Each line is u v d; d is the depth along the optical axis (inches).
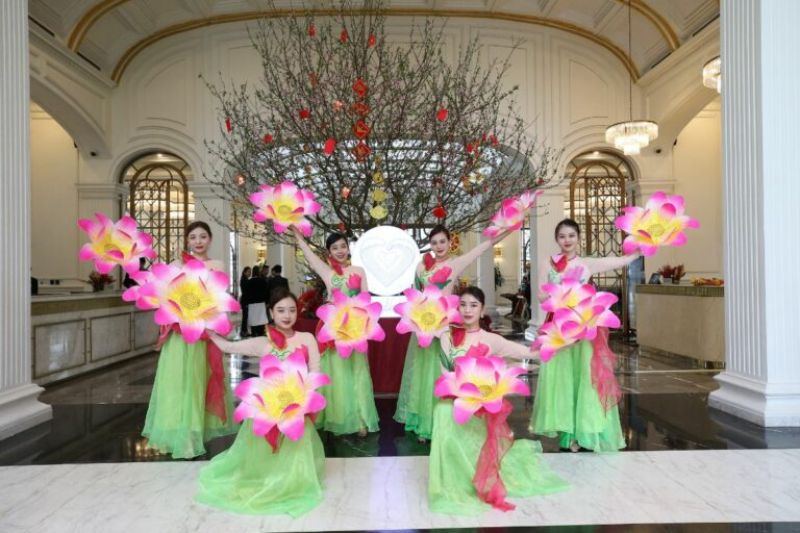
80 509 95.6
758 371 151.8
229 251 350.6
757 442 133.2
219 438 140.1
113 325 274.7
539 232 353.4
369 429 144.3
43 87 285.9
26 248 157.2
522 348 109.4
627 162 373.4
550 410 127.4
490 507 94.3
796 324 148.1
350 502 98.0
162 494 102.3
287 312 108.3
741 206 157.9
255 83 343.6
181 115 349.1
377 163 200.4
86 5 296.7
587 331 108.4
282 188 130.3
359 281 148.3
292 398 93.1
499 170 221.9
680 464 117.6
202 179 344.8
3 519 91.5
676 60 310.7
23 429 149.0
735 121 159.6
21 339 154.7
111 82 342.6
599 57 358.9
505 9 342.6
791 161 149.3
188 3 324.8
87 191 352.5
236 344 110.9
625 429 145.9
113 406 180.5
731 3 161.2
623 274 376.2
